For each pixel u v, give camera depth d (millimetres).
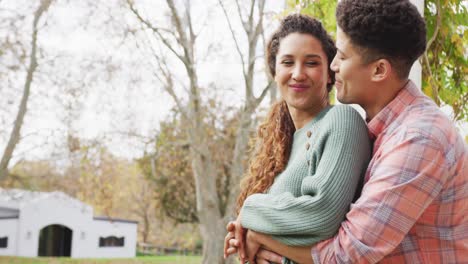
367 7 1195
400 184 1099
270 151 1618
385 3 1188
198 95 17141
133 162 20609
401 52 1198
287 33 1499
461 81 2504
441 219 1143
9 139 17453
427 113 1178
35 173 19219
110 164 19297
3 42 16953
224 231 17594
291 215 1217
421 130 1137
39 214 26469
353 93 1265
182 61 16781
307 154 1363
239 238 1394
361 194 1185
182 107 17031
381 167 1146
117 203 27703
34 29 16938
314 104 1482
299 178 1357
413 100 1232
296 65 1465
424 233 1145
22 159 17734
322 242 1181
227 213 17516
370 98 1271
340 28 1256
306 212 1192
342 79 1267
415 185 1095
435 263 1137
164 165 19984
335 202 1173
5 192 19141
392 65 1212
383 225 1092
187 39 16766
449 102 2496
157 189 21547
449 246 1138
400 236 1096
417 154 1113
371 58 1213
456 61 2494
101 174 19172
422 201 1099
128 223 29047
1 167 17609
